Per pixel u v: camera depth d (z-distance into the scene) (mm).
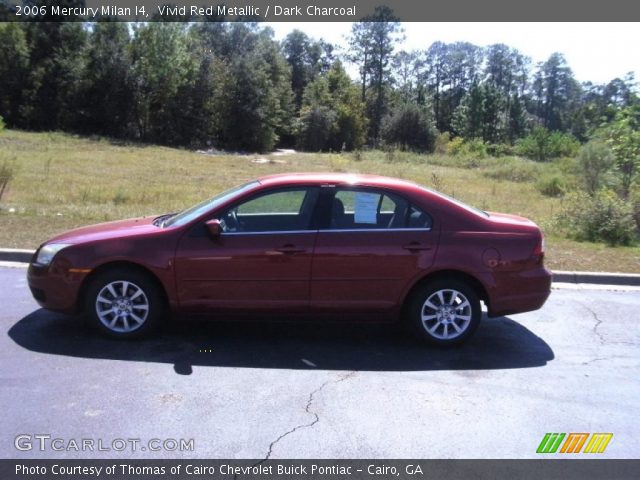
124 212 11273
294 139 61500
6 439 3541
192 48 51031
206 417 3891
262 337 5484
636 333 5973
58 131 43000
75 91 44500
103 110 45062
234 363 4836
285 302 5176
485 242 5250
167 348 5098
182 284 5105
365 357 5090
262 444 3588
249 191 5277
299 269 5117
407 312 5340
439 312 5332
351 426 3848
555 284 7867
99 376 4465
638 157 14312
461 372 4836
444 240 5227
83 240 5199
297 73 79312
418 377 4695
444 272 5273
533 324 6195
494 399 4344
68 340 5172
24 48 44031
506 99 92625
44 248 5273
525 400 4340
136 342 5195
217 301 5141
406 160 35531
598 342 5684
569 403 4320
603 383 4703
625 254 9492
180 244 5098
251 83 49125
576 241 10656
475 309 5332
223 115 48969
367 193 5312
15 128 43875
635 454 3637
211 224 5016
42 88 44500
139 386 4316
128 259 5062
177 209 11953
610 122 15672
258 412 3988
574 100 102875
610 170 15508
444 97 100062
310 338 5516
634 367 5066
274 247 5090
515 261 5254
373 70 74438
